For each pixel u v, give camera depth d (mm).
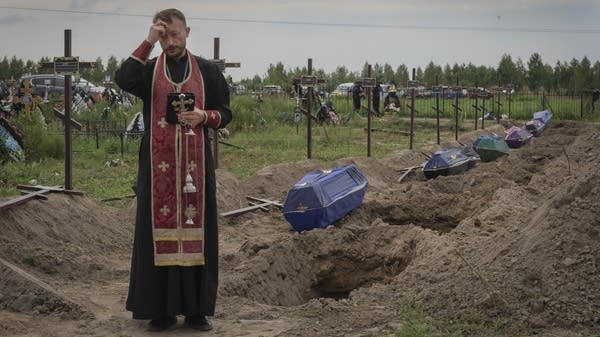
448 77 71062
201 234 7676
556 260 8102
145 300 7660
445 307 7965
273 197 18000
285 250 12234
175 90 7609
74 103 35188
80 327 7863
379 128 38094
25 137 23484
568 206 8672
